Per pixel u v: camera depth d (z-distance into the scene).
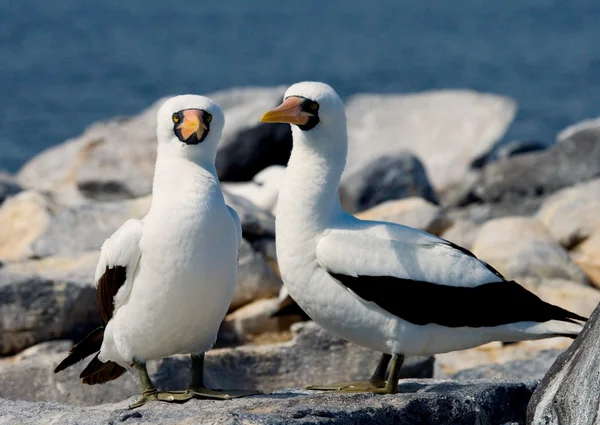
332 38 86.62
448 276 10.43
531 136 46.31
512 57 71.88
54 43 80.75
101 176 23.08
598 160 24.80
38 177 26.23
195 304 10.10
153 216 10.10
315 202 10.52
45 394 12.48
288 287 10.71
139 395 10.98
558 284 16.66
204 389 10.55
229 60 74.31
